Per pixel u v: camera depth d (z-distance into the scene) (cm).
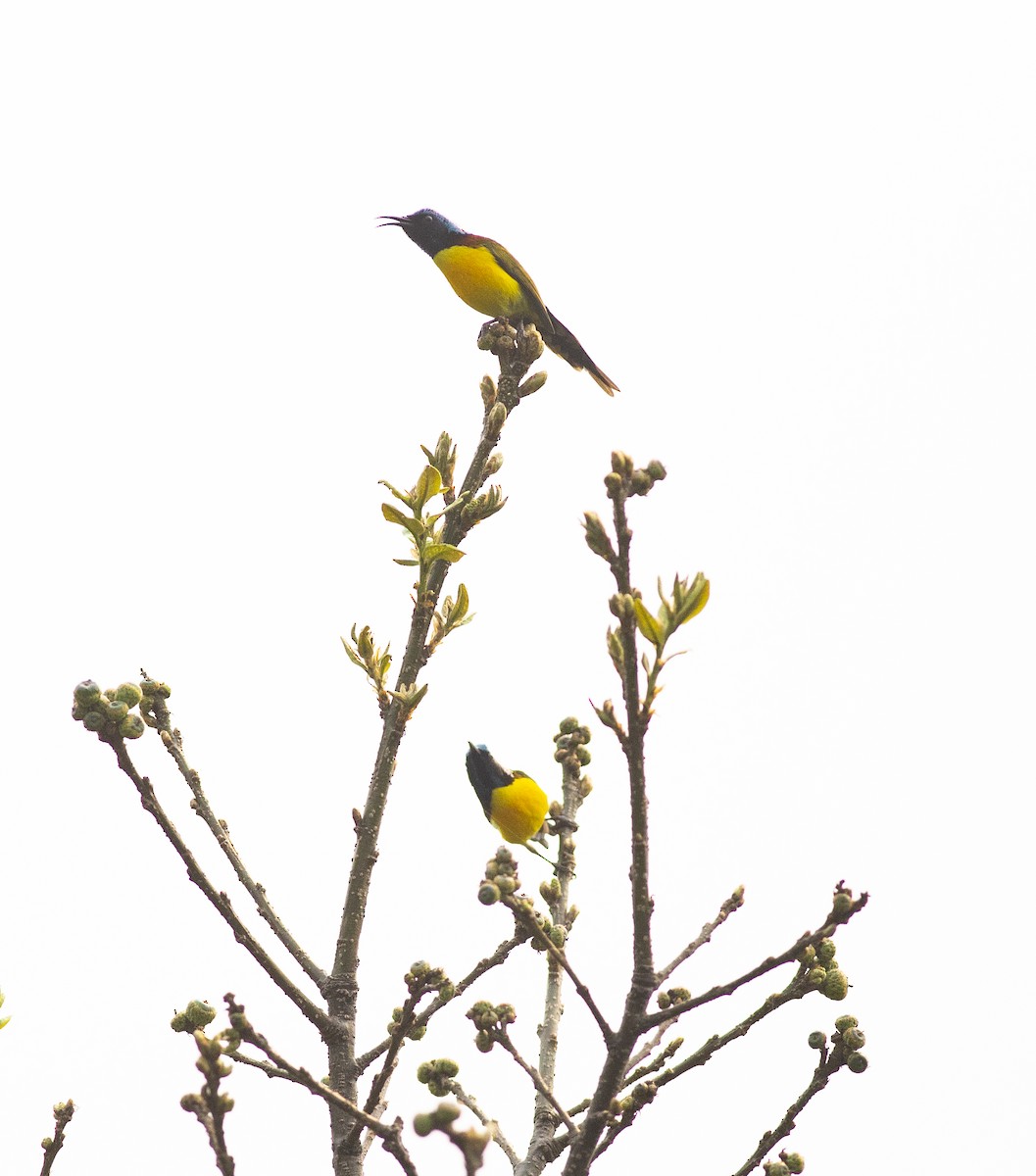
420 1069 1004
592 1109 841
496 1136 1015
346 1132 1024
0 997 959
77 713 973
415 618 1091
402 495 1080
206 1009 966
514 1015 923
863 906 794
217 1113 788
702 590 727
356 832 1095
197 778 1139
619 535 719
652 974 801
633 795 756
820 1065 972
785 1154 995
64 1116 952
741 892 905
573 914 1115
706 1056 927
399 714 1086
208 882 1013
